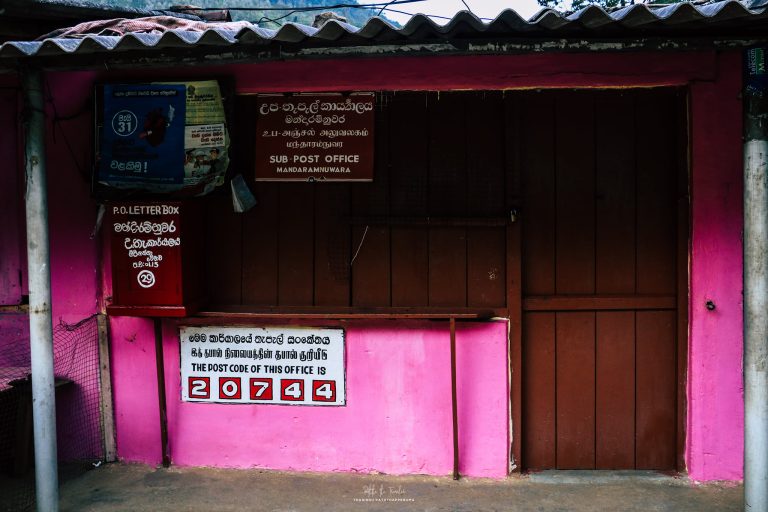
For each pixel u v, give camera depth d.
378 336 3.81
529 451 3.87
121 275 3.64
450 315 3.63
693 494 3.54
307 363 3.86
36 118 3.19
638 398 3.82
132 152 3.80
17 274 4.10
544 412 3.85
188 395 3.95
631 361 3.81
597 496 3.53
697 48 2.88
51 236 3.97
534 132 3.75
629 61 3.58
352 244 3.87
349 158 3.77
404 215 3.82
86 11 4.21
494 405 3.79
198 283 3.82
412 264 3.85
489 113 3.75
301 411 3.89
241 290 3.95
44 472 3.25
